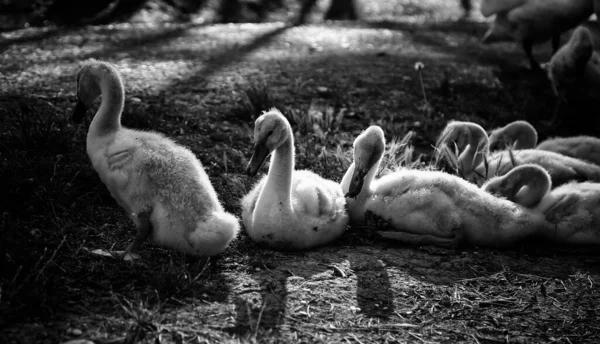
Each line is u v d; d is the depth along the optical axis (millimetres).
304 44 4586
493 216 2207
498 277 2086
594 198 2260
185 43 4402
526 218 2225
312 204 2115
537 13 3912
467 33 5578
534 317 1938
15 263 1840
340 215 2166
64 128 2598
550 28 3963
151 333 1695
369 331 1817
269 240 2080
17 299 1730
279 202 2055
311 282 1958
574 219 2250
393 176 2275
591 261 2191
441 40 5148
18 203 2154
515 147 2857
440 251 2178
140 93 3199
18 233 1995
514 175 2299
